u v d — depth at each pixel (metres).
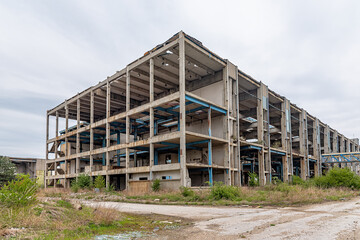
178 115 41.94
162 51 34.81
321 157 59.44
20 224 9.68
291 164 51.19
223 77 39.31
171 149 42.56
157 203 23.16
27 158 66.12
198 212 16.22
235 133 39.38
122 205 21.77
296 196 21.30
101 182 38.59
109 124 44.06
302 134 57.34
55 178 55.94
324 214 13.66
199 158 41.66
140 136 56.88
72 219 11.41
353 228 9.85
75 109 58.00
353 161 54.19
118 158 51.09
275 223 11.42
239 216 13.86
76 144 54.66
